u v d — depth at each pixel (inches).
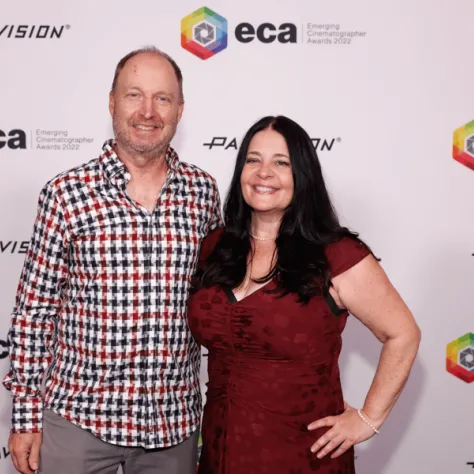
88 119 94.7
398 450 101.6
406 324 60.2
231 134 95.7
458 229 97.2
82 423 62.7
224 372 62.1
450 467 101.2
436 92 95.3
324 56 95.0
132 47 93.9
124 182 63.8
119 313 62.5
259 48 94.7
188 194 67.2
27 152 95.0
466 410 100.3
